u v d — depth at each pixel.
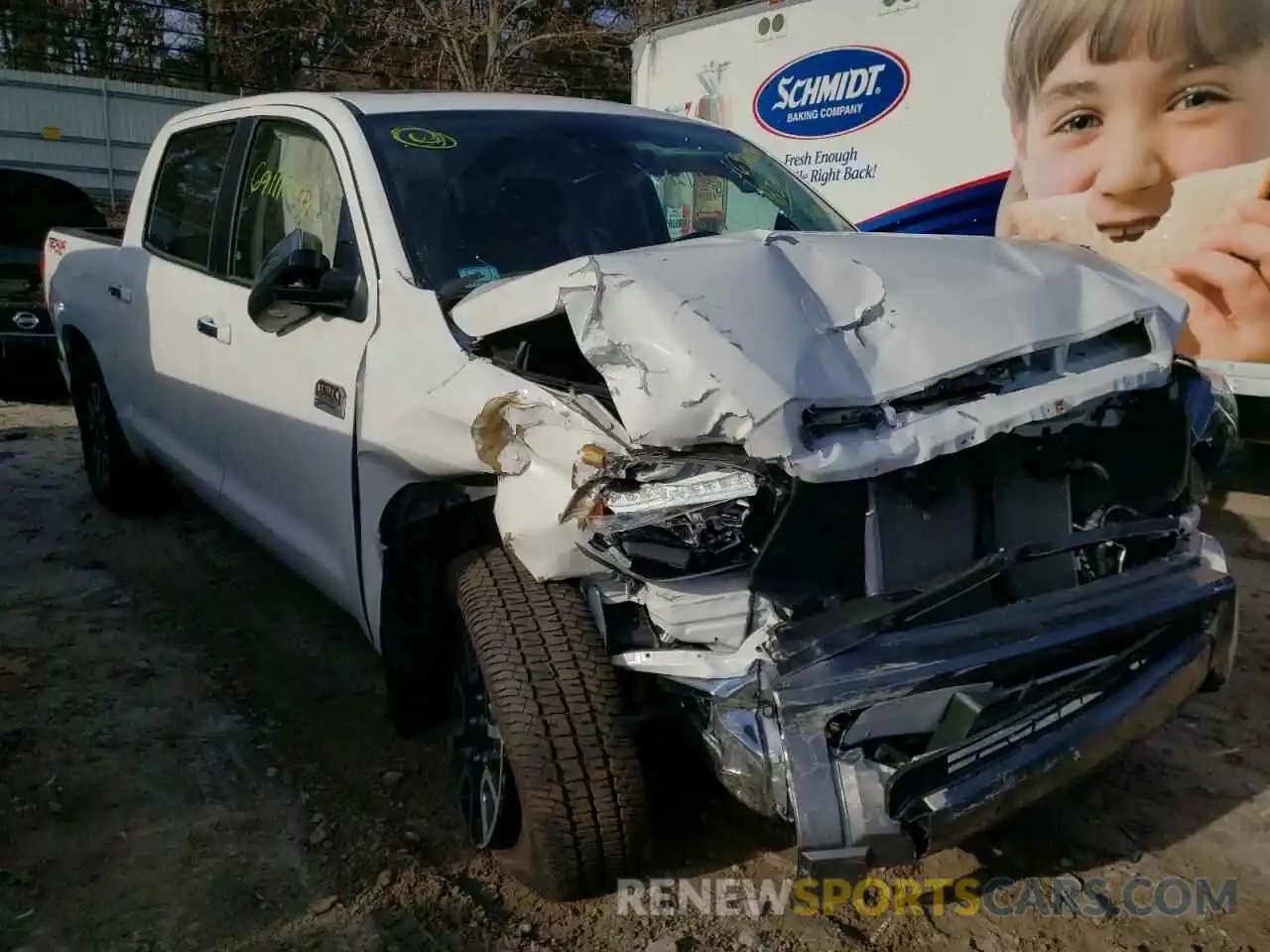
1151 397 2.80
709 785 3.24
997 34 6.85
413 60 22.14
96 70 23.27
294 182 3.82
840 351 2.36
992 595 2.55
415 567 3.03
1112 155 6.36
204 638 4.30
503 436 2.62
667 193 3.75
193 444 4.50
